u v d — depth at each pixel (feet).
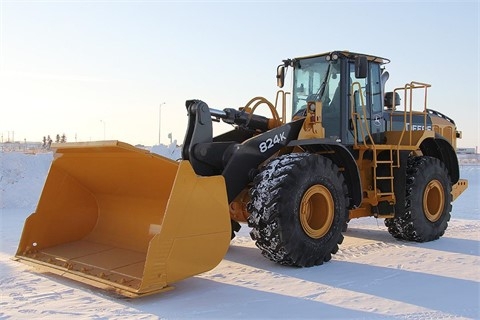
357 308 13.83
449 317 13.16
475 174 75.10
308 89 23.81
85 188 19.16
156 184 16.48
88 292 15.11
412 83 24.61
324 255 19.13
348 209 20.63
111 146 14.73
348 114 22.82
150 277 13.84
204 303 14.17
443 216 25.82
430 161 25.43
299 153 19.35
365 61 21.35
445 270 18.35
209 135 18.67
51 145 17.29
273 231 17.63
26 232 18.06
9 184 37.88
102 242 18.48
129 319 12.77
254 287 15.88
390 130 25.79
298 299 14.61
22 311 13.32
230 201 18.21
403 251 22.07
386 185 24.18
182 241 14.55
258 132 21.56
